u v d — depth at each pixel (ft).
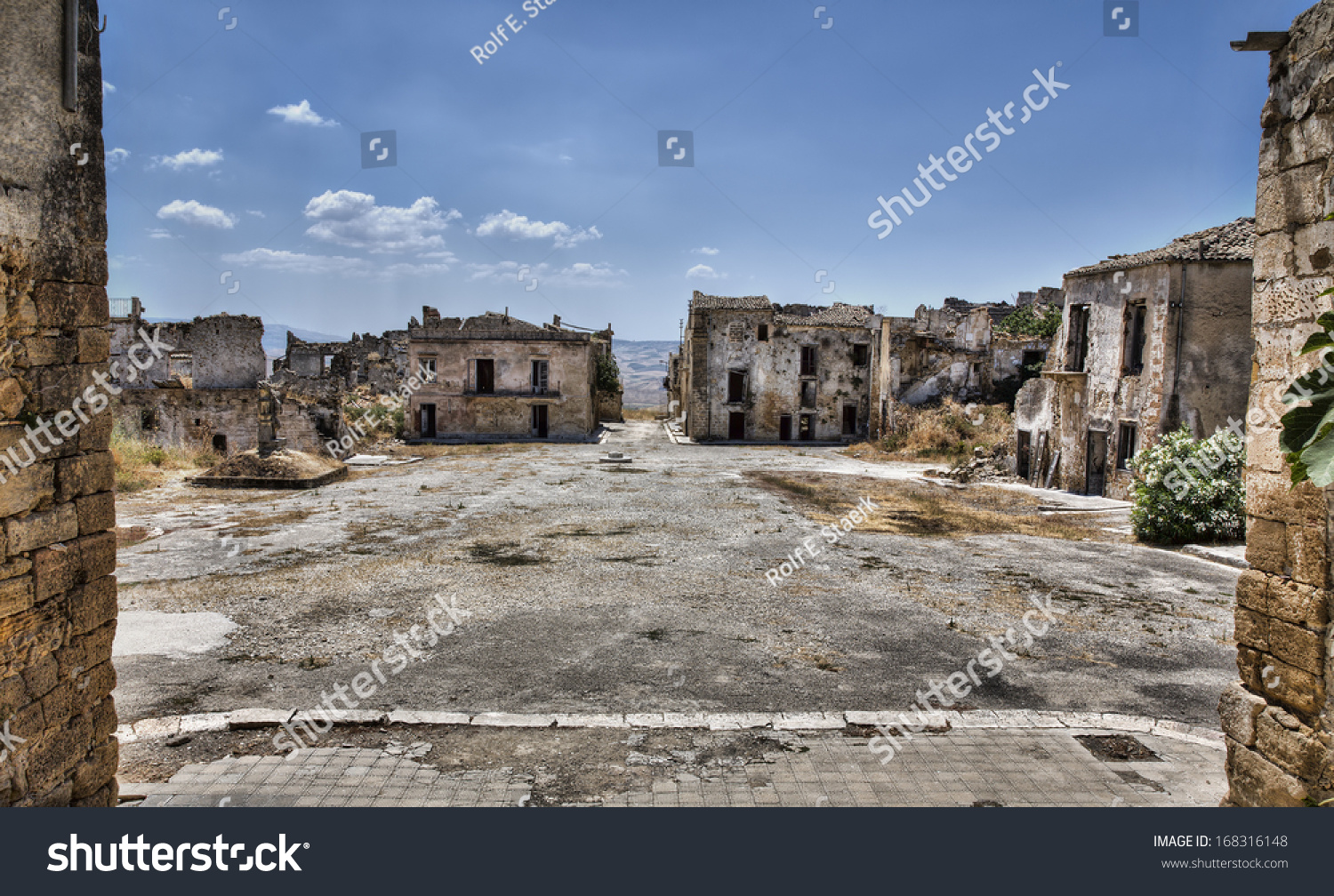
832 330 142.92
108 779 13.32
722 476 84.48
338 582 35.55
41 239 11.71
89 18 12.59
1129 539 49.32
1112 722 20.80
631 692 22.84
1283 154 13.20
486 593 33.99
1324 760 12.26
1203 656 26.78
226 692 22.41
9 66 11.10
